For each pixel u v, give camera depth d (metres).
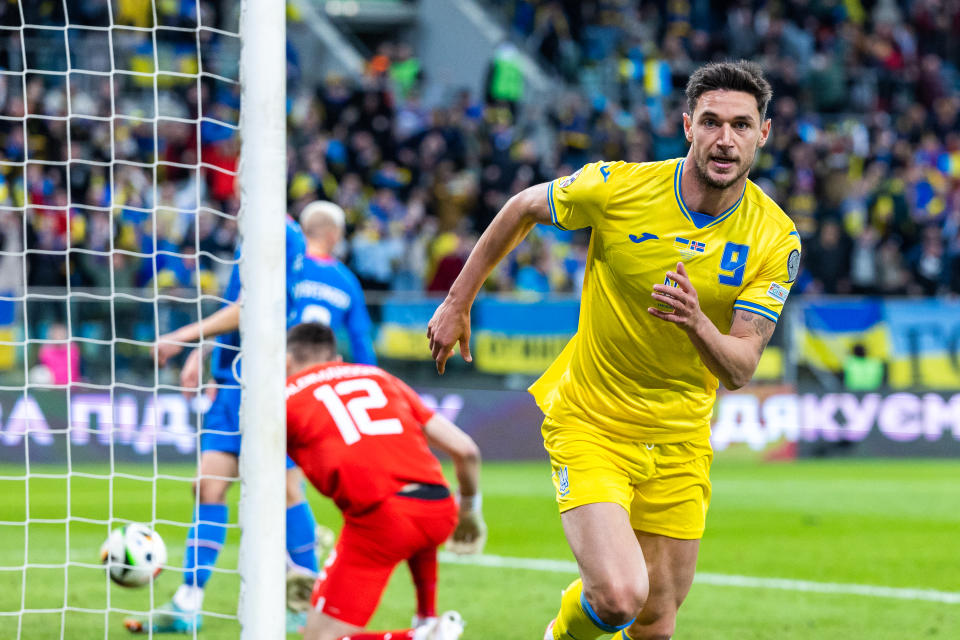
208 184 42.84
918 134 52.56
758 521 26.05
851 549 22.77
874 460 38.34
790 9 58.69
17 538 22.47
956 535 24.44
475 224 45.03
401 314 37.22
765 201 11.08
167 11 47.06
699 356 10.76
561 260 43.34
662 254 10.87
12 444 33.09
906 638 15.74
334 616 12.02
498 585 19.05
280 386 10.42
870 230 45.62
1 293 34.47
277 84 10.45
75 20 45.25
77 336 34.31
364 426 12.33
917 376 39.19
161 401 34.41
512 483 31.72
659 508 11.48
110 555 12.87
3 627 15.20
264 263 10.39
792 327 38.25
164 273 38.12
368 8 62.72
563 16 56.12
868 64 56.38
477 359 37.50
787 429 38.12
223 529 15.35
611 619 10.57
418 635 11.20
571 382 11.55
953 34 60.22
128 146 42.66
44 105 42.47
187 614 15.05
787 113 50.44
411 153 46.34
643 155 47.34
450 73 61.59
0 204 37.75
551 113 50.28
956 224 48.91
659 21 57.84
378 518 12.04
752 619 16.83
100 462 33.78
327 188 43.81
